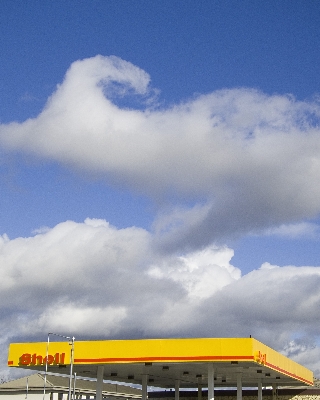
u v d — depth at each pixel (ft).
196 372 207.10
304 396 280.10
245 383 266.98
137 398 335.88
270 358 180.75
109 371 202.39
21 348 170.81
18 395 263.70
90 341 166.09
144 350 161.27
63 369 191.62
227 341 156.97
